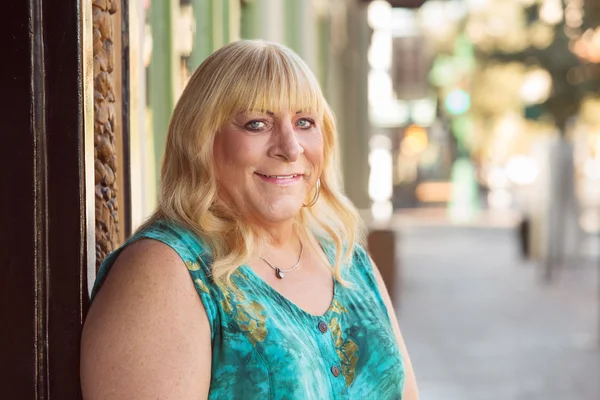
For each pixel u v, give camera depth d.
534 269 17.89
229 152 2.35
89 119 2.17
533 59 16.31
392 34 42.88
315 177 2.48
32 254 2.08
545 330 11.48
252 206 2.38
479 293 14.85
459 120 32.72
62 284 2.12
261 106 2.33
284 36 8.84
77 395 2.14
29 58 2.06
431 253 21.39
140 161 3.09
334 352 2.38
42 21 2.09
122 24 2.78
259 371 2.19
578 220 17.22
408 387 2.72
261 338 2.21
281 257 2.48
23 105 2.06
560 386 8.52
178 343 2.11
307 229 2.59
